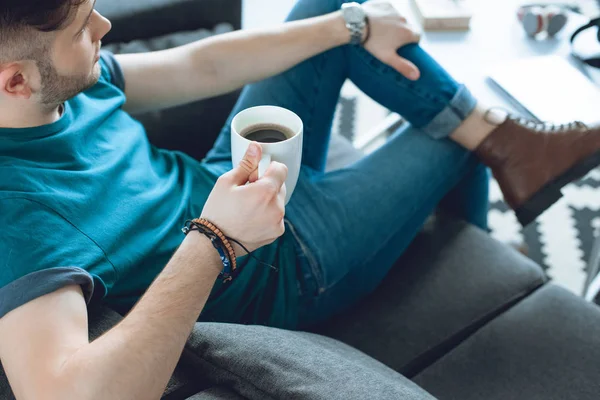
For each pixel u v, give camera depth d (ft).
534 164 4.05
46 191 2.77
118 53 4.56
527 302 3.86
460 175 4.24
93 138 3.32
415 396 2.58
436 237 4.31
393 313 3.92
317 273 3.65
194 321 2.57
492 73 4.45
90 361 2.29
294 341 2.85
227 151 4.15
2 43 2.49
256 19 9.04
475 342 3.67
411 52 4.02
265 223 2.70
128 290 3.10
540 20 4.75
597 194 6.84
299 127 3.11
